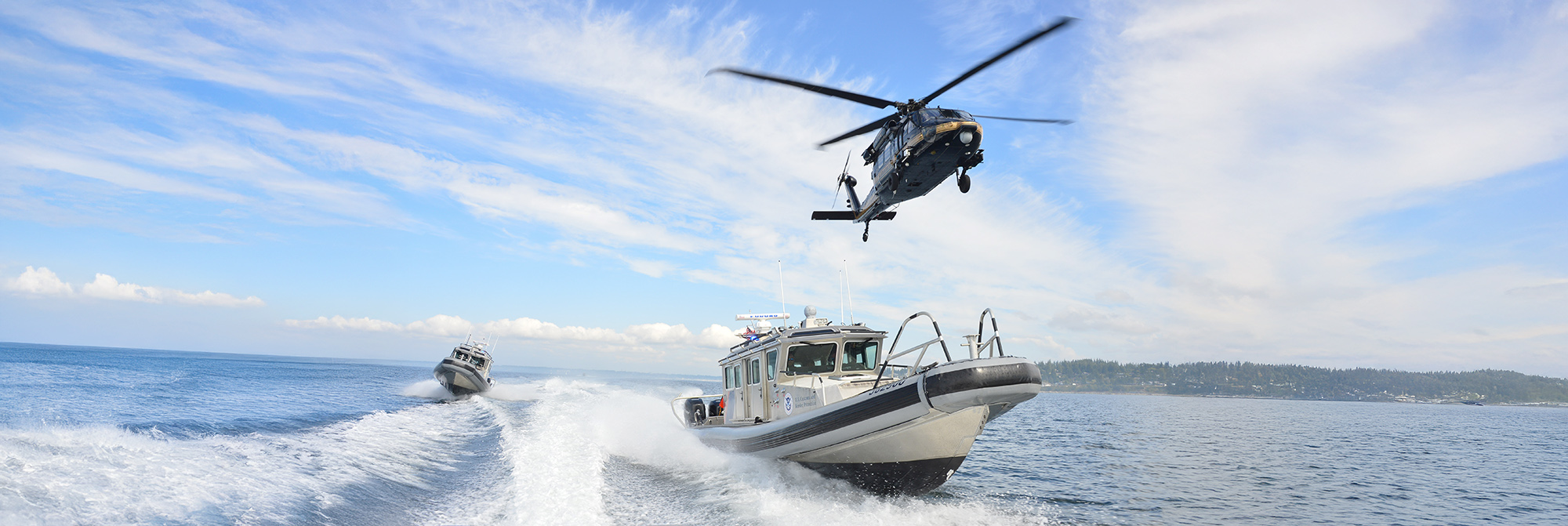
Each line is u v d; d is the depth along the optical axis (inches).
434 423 799.1
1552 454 1274.6
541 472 456.4
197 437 511.2
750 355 573.0
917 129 543.8
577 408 1056.8
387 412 923.4
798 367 522.0
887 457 436.1
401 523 308.3
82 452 342.3
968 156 558.6
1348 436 1567.4
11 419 583.5
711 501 413.7
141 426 576.1
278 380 1889.8
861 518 397.4
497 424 799.1
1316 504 597.6
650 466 546.0
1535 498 701.9
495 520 325.1
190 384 1456.7
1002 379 384.5
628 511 377.1
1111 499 565.3
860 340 537.6
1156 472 755.4
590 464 506.9
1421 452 1200.2
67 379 1411.2
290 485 347.6
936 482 456.1
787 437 473.4
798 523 370.9
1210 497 603.8
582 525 327.3
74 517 236.1
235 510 283.9
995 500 513.0
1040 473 698.2
